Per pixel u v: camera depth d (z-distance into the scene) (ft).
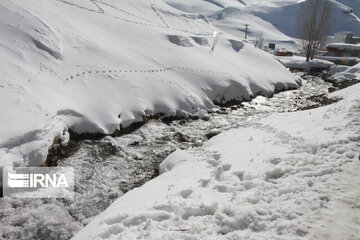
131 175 27.37
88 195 23.35
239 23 480.64
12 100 28.50
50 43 41.70
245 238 11.47
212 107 51.01
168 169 24.00
